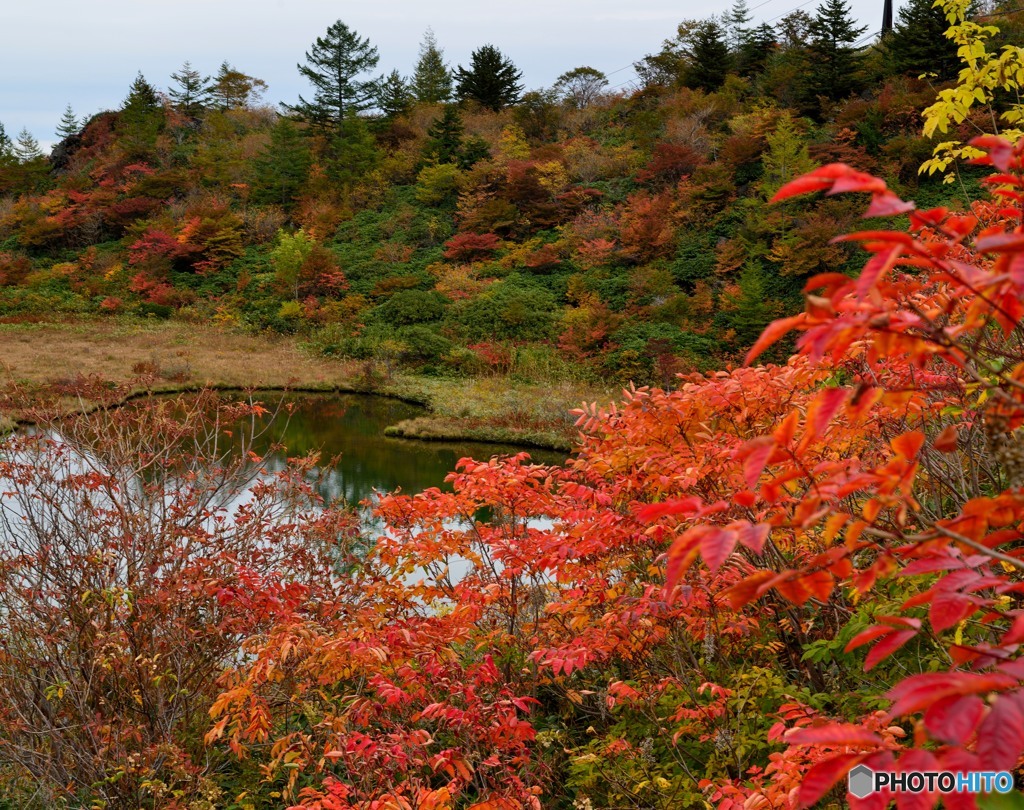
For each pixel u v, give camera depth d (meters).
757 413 3.29
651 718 3.51
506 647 4.14
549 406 20.80
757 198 33.66
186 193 49.06
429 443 17.73
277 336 33.53
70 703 4.14
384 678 3.23
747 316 26.86
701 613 3.42
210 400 5.80
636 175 40.66
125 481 4.74
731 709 3.22
